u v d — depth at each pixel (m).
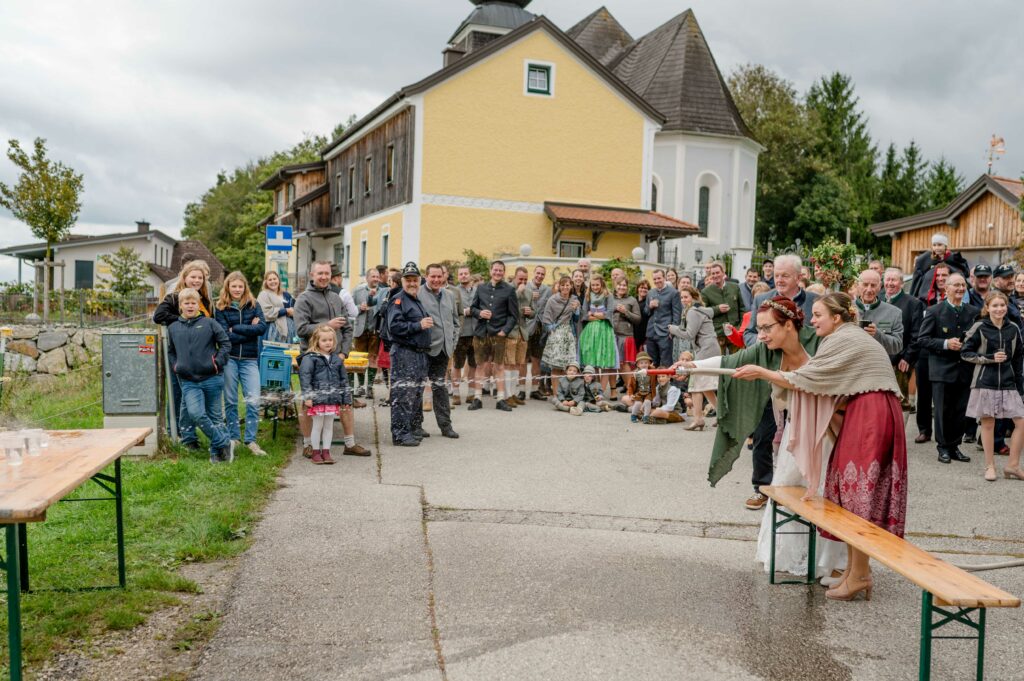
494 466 8.35
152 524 5.98
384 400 12.46
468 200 27.28
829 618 4.68
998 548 6.18
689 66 37.12
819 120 55.09
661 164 35.97
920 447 9.76
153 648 4.12
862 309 9.26
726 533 6.34
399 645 4.20
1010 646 4.39
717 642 4.32
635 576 5.28
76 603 4.56
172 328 7.79
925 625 3.60
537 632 4.39
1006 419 9.14
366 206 32.31
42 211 32.94
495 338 12.16
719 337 11.62
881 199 65.44
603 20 46.50
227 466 7.75
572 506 6.96
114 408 8.19
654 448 9.48
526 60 27.61
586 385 12.43
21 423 10.91
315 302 9.15
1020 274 10.14
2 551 5.30
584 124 28.34
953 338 8.79
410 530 6.08
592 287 12.55
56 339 22.78
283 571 5.20
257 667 3.95
